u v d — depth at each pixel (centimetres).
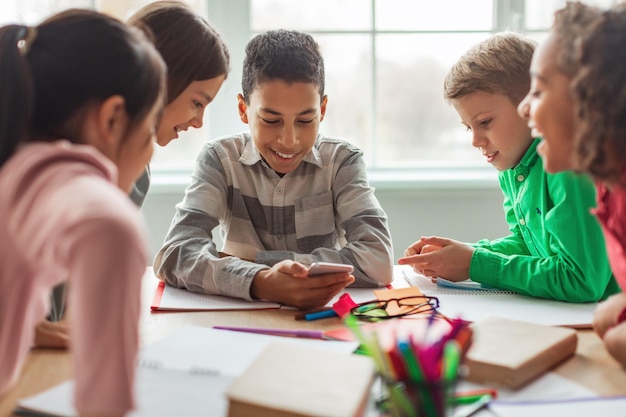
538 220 132
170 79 124
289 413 65
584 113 80
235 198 154
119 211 55
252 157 154
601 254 116
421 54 226
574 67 84
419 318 105
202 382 76
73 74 73
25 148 67
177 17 125
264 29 221
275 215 154
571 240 116
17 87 71
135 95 75
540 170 131
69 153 63
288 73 137
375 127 227
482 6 224
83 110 73
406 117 232
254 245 154
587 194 116
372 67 224
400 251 218
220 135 221
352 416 65
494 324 93
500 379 79
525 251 143
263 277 118
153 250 213
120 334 54
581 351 93
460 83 136
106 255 53
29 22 201
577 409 72
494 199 217
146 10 127
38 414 71
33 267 65
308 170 154
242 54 217
